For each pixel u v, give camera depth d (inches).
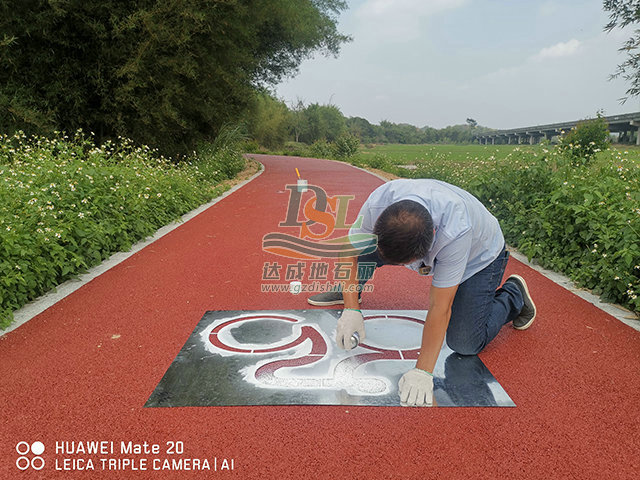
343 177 611.5
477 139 4923.7
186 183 360.5
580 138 582.6
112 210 225.6
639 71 380.5
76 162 258.4
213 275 183.9
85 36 397.1
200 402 98.6
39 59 378.6
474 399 99.6
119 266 194.1
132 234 232.4
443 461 81.1
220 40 479.5
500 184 264.2
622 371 111.6
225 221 293.3
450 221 85.8
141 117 433.7
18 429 90.0
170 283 173.9
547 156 261.3
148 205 267.4
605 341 127.0
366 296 161.6
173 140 549.0
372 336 129.6
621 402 99.0
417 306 152.6
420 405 96.9
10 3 350.0
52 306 150.8
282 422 91.9
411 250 76.3
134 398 100.2
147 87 434.3
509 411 95.7
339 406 97.2
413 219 75.8
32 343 125.4
